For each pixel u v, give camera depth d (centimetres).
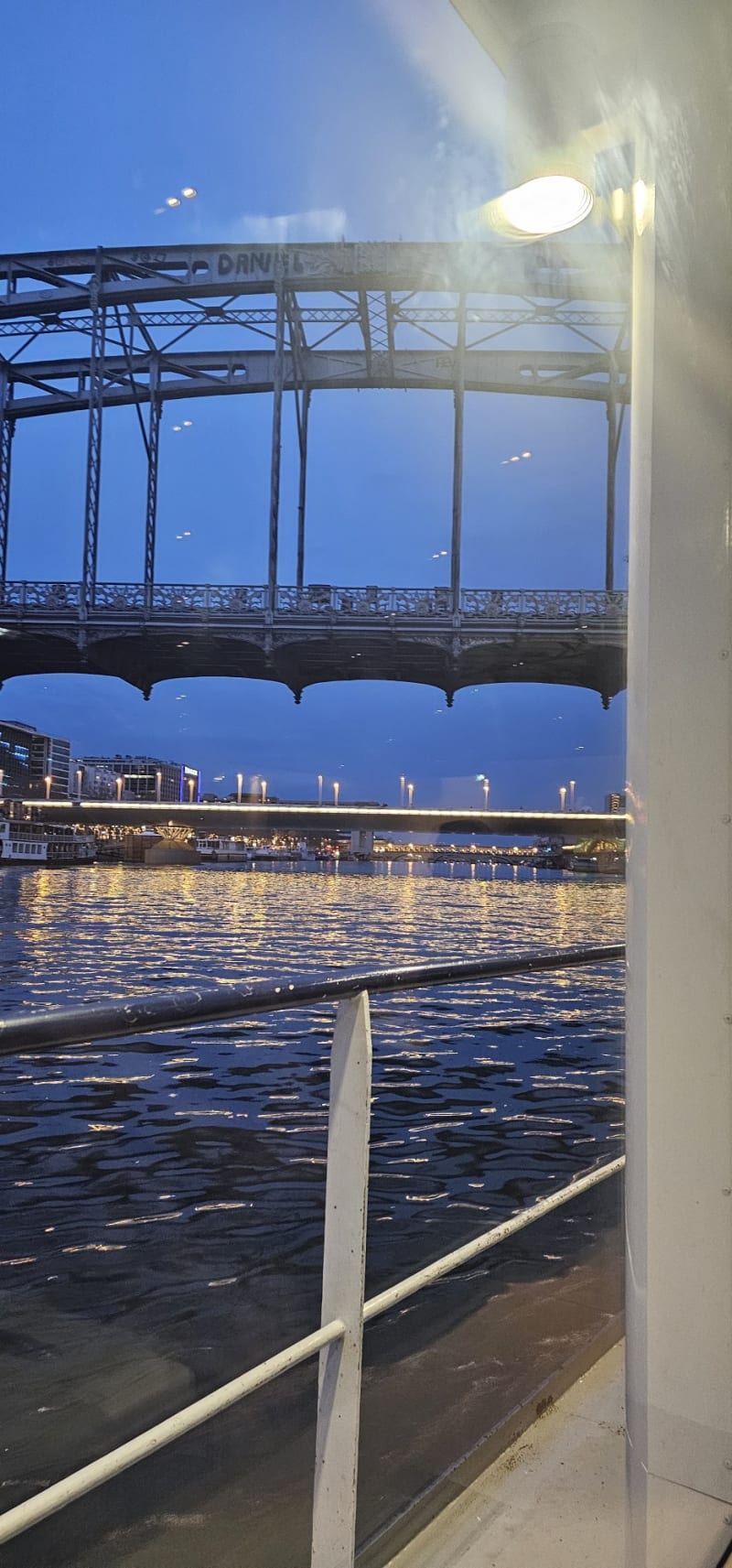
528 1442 168
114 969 2634
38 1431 286
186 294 5975
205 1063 1210
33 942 3409
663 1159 124
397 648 5944
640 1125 125
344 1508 110
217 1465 230
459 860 15012
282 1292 454
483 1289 388
